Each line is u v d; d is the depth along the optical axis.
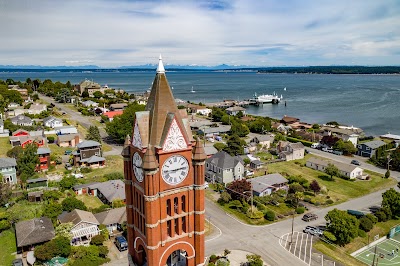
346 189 121.88
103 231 84.44
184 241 40.97
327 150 170.62
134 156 40.12
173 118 36.72
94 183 115.50
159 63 37.59
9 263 74.12
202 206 40.62
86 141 144.38
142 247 43.47
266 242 85.31
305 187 121.00
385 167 146.25
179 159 38.25
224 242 84.88
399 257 81.69
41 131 173.12
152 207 37.09
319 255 79.69
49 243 74.19
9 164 115.88
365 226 91.38
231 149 149.75
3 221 88.25
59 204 93.81
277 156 158.50
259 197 108.56
